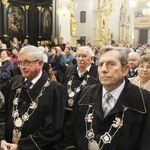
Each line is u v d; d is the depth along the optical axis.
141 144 1.71
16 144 2.34
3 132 2.43
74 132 1.97
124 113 1.75
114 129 1.74
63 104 2.46
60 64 7.83
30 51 2.32
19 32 13.56
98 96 1.88
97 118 1.81
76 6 22.58
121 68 1.75
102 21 21.62
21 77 2.61
